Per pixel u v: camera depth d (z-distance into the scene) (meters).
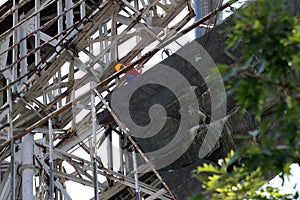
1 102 35.03
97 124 29.08
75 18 34.97
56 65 30.61
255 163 13.42
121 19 31.75
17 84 31.12
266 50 13.44
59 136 31.06
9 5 34.06
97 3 30.44
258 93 13.36
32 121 30.98
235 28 13.67
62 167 31.92
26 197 29.50
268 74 13.48
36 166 30.14
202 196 13.21
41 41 34.72
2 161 32.41
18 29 32.38
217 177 13.83
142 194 30.94
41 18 34.38
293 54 13.39
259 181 14.08
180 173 26.42
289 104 13.12
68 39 30.44
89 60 30.62
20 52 32.09
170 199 29.00
